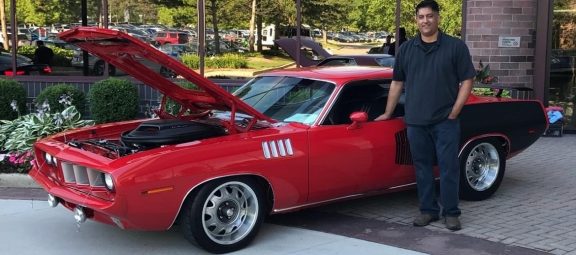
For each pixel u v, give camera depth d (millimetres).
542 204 6090
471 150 5973
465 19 11406
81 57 11633
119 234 5258
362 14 12703
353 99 5508
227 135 4891
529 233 5168
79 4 12672
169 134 4809
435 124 5062
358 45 12820
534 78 10820
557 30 10719
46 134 7703
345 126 5223
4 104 9836
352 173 5258
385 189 5645
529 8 11180
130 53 4902
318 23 12273
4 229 5445
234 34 11875
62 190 4758
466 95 4957
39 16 12484
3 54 12141
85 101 10180
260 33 11883
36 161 5289
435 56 4965
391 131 5473
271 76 6078
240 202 4789
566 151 8945
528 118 6379
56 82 11289
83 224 5551
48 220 5707
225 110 5660
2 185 7031
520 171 7625
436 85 4980
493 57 11344
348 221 5586
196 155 4477
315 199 5168
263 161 4738
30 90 11344
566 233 5168
